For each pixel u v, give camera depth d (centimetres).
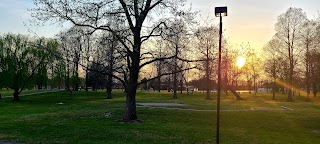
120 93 7819
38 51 5844
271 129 2395
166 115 2855
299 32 6481
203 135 1886
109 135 1828
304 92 11375
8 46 5959
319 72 4950
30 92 8150
